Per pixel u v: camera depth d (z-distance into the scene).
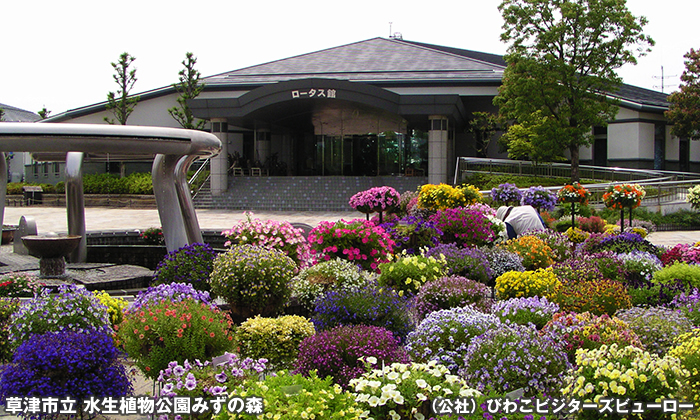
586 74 28.80
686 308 7.07
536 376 4.73
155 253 13.67
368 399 4.00
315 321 6.86
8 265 12.16
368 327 5.77
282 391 3.95
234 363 4.72
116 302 6.86
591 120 28.78
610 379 4.16
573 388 4.38
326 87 30.22
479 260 9.99
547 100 28.41
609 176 31.70
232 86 37.31
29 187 38.22
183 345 5.24
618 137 34.22
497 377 4.80
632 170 31.42
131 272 11.25
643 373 4.18
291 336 6.24
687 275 8.98
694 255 10.85
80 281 10.27
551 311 6.68
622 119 33.97
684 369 4.68
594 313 7.47
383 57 41.31
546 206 17.73
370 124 37.06
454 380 4.32
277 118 35.62
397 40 48.50
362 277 8.81
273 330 6.18
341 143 37.62
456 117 31.98
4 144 9.02
